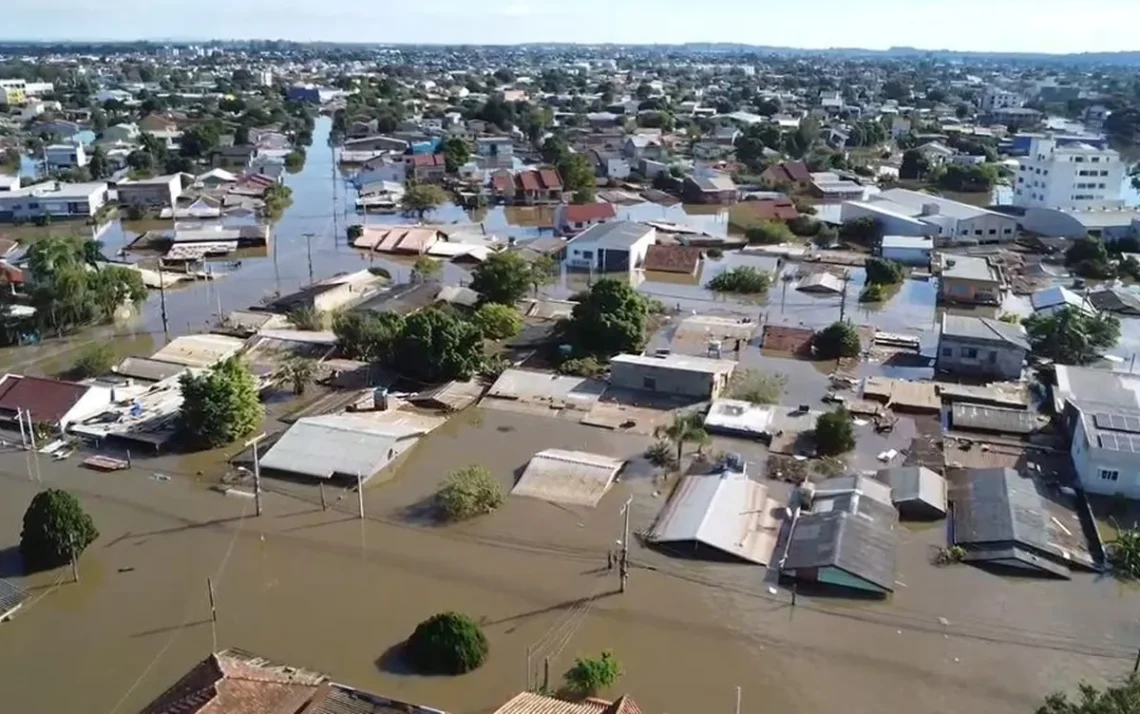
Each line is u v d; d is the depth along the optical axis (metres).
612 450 53.44
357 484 49.44
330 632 37.62
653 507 47.16
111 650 36.44
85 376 63.97
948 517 45.81
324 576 41.53
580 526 45.44
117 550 43.47
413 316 63.94
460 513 46.25
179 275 88.44
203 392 53.34
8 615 38.38
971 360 64.81
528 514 46.56
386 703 29.47
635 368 60.41
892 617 38.56
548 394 60.28
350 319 66.56
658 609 39.12
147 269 89.56
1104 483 47.59
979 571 41.72
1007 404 58.66
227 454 52.97
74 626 37.91
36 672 35.16
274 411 58.34
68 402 56.41
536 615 38.78
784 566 41.19
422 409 58.75
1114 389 55.38
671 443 53.38
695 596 39.97
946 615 38.69
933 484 47.53
